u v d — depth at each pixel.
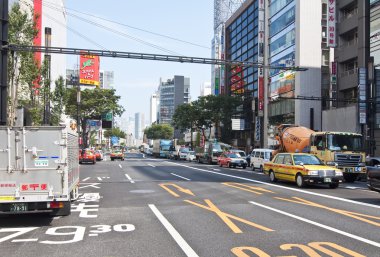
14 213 10.78
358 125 38.47
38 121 29.80
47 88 31.23
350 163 22.80
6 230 9.16
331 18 46.09
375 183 14.23
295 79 54.72
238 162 39.56
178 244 7.71
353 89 45.03
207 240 8.03
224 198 14.64
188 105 69.62
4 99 18.83
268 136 64.50
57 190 9.82
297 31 54.28
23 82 27.48
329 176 18.23
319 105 53.53
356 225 9.50
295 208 12.20
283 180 21.28
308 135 27.72
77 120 57.38
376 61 39.06
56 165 9.83
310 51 53.84
